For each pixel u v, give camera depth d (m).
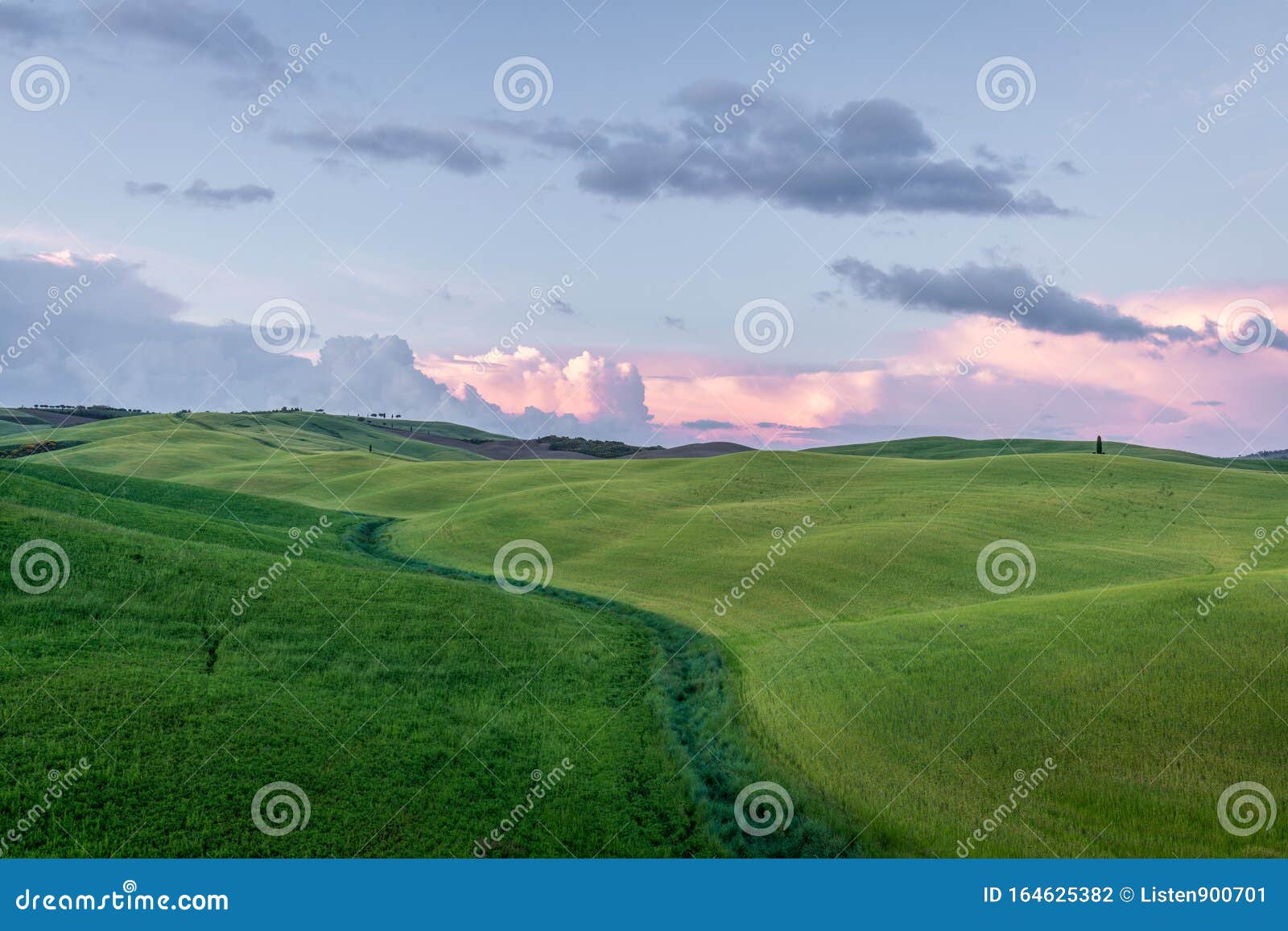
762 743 27.00
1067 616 35.38
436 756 25.23
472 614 37.69
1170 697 27.66
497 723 27.94
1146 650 31.06
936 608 43.31
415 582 41.72
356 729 26.06
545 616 39.34
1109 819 22.33
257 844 20.41
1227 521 65.31
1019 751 25.53
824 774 25.00
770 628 39.28
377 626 34.78
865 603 44.16
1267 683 27.92
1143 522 64.75
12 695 24.22
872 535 58.06
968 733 26.72
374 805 22.48
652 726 28.62
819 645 35.28
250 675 28.69
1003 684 29.61
